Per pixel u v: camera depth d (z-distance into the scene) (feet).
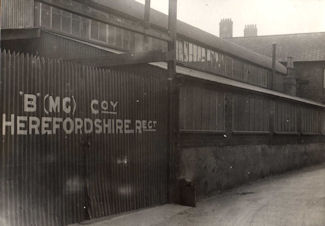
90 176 29.50
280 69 117.91
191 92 45.14
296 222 30.68
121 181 32.42
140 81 34.83
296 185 53.98
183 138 42.80
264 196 44.42
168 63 38.11
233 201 41.39
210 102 49.47
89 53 43.06
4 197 23.53
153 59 35.73
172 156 38.17
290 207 37.06
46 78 26.20
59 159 27.04
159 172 37.04
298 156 82.17
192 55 77.36
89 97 29.55
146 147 35.37
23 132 24.61
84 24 53.16
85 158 29.07
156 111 36.78
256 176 61.46
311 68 131.75
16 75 24.27
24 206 24.66
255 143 62.18
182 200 37.63
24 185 24.67
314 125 93.61
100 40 55.21
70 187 27.84
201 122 47.06
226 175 51.70
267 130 67.46
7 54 23.77
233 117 55.47
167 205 36.96
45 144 26.04
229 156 53.01
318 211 35.01
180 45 73.46
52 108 26.55
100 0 53.36
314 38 137.08
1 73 23.38
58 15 50.14
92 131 29.71
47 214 26.14
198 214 33.73
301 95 131.64
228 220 31.40
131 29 33.01
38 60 25.70
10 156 23.86
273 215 33.37
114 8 56.13
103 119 30.73
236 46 94.63
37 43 42.47
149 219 30.86
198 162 45.14
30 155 25.04
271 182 58.49
